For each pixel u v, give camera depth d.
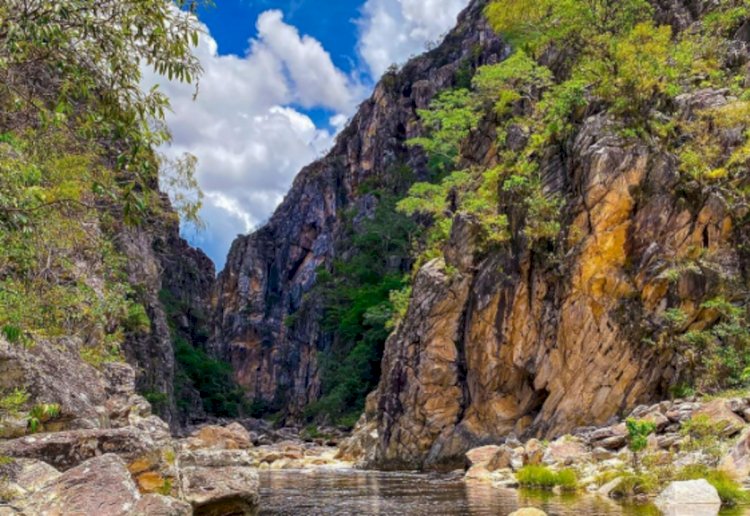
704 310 25.11
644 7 37.69
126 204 8.87
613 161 27.44
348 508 15.88
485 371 30.84
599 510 13.02
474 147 47.75
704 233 25.88
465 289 33.06
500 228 32.28
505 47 75.88
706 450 16.45
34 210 8.90
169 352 62.94
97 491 7.97
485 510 14.33
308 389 83.31
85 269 19.03
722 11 35.94
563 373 27.66
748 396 19.59
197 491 11.73
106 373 19.19
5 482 8.03
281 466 35.69
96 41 8.02
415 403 33.75
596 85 31.59
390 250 76.94
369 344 64.56
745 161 26.00
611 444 20.80
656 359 25.36
